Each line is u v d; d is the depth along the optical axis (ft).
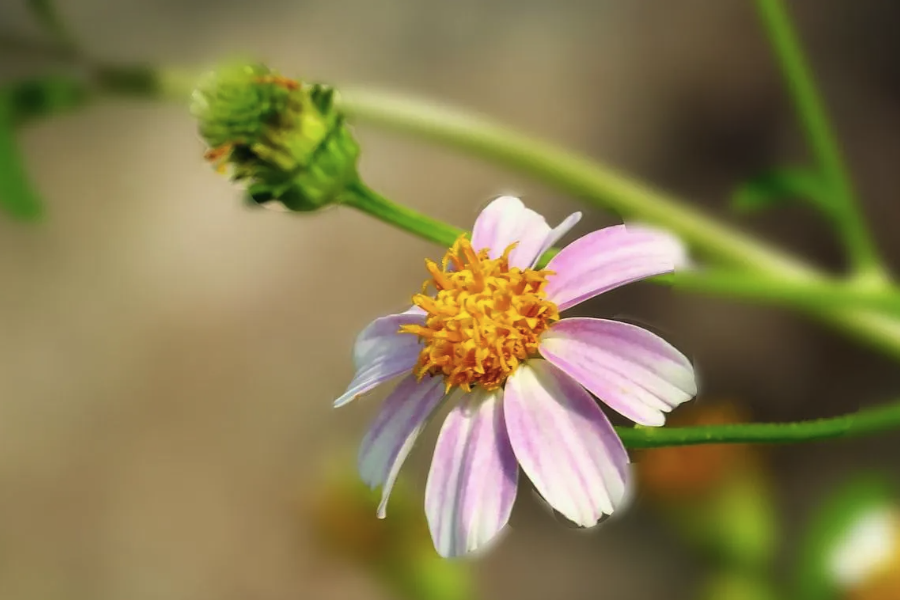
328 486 0.83
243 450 1.45
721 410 0.81
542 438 0.65
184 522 1.45
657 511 0.81
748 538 0.80
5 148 0.72
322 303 1.49
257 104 0.69
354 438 1.40
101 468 1.49
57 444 1.51
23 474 1.50
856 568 0.77
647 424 0.64
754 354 1.23
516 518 1.27
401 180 1.46
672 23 1.44
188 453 1.47
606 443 0.64
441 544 0.65
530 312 0.66
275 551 1.40
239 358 1.49
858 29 1.33
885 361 1.18
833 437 0.65
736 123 1.34
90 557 1.45
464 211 1.42
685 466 0.80
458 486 0.65
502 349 0.66
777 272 0.77
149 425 1.49
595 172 0.78
